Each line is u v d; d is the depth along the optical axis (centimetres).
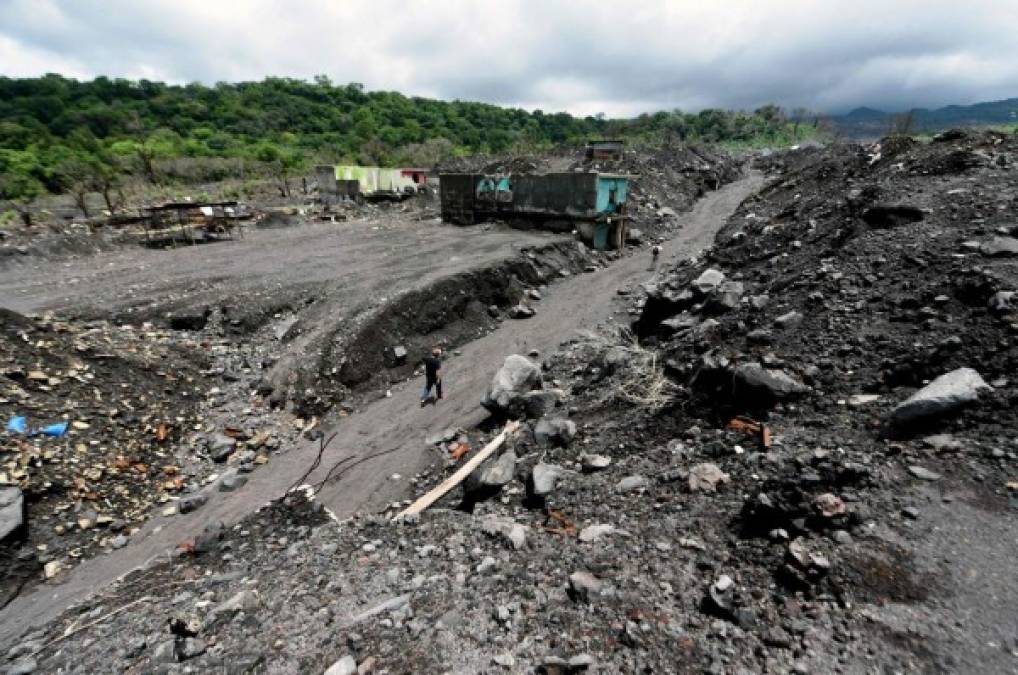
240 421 1334
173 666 484
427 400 1463
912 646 373
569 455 959
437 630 479
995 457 539
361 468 1166
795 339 959
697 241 3209
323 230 3359
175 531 977
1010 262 852
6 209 3631
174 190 4722
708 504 630
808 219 1762
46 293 1848
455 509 930
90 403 1175
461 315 1978
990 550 441
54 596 820
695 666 398
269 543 819
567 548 607
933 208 1224
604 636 443
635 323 1814
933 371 712
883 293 962
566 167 5422
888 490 534
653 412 980
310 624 525
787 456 663
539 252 2570
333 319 1709
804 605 432
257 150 7788
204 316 1745
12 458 971
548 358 1620
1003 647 359
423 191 4712
